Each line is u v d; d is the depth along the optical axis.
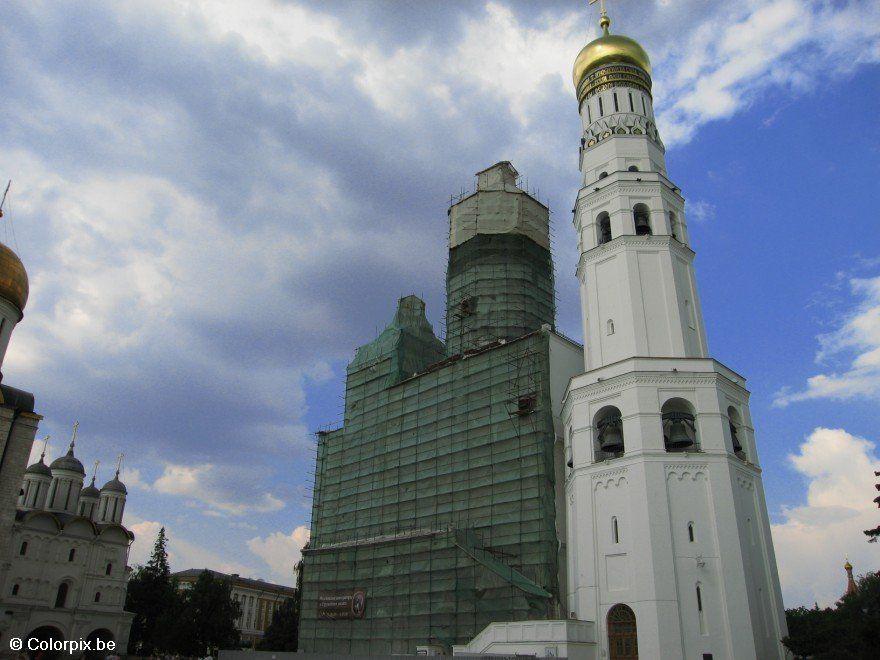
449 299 75.06
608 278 52.28
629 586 40.59
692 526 40.97
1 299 60.94
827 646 37.12
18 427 59.00
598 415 47.59
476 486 57.94
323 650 64.62
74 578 80.06
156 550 99.19
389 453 68.38
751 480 44.88
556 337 58.88
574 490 46.69
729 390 46.41
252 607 151.62
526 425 56.12
